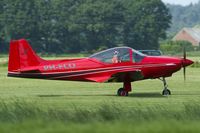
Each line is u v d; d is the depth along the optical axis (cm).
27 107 5206
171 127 4047
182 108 6197
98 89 9512
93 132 3953
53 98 7762
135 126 4106
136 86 10169
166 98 7700
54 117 4725
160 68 8181
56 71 8144
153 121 4359
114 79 8156
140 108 6000
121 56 8131
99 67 8138
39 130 3994
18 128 4053
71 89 9531
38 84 10844
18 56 8138
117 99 7550
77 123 4406
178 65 8256
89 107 6412
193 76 13038
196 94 8394
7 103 6744
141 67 8144
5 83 11162
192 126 4078
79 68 8150
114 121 4450
